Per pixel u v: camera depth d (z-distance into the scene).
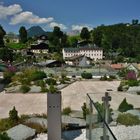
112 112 9.41
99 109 9.32
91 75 58.81
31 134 16.14
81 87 45.69
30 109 28.02
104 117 8.67
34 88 40.28
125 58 135.88
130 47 154.38
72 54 145.25
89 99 11.44
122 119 8.93
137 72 61.94
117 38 173.62
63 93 38.91
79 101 32.28
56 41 177.75
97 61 124.12
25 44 181.62
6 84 48.44
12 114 18.98
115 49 171.25
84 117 19.67
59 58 119.88
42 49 153.88
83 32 199.38
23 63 85.12
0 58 105.94
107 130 7.65
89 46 155.62
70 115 21.05
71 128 17.52
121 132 8.44
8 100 33.72
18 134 15.90
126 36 173.00
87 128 13.23
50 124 14.46
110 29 197.50
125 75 58.19
